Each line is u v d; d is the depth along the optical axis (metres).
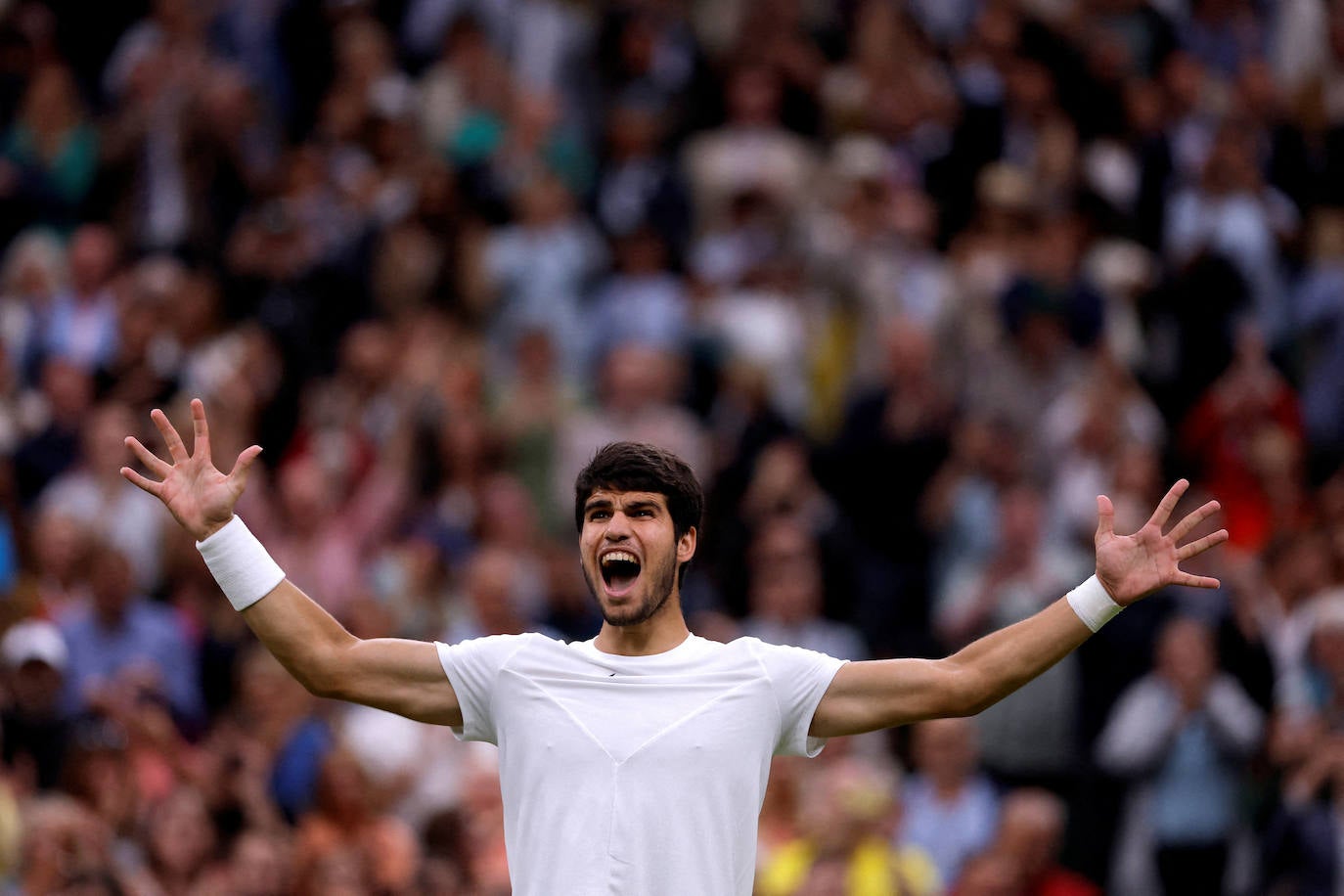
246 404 55.47
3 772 41.16
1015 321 57.91
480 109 67.56
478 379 57.62
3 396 55.50
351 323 60.72
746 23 68.75
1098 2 72.56
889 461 54.38
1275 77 74.56
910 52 69.50
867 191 61.25
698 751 23.41
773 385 58.75
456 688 24.03
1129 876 46.41
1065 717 47.50
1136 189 65.81
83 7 72.06
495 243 62.53
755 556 52.66
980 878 41.75
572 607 50.34
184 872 40.06
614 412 56.19
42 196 64.69
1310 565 51.97
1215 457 58.25
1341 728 47.44
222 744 43.19
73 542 48.44
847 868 40.31
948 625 50.31
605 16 71.38
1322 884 43.84
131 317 56.53
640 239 61.75
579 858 23.12
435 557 50.50
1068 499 54.50
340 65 70.06
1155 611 48.12
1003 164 65.12
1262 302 63.97
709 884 23.22
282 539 51.12
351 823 41.56
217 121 64.88
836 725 23.91
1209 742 46.53
